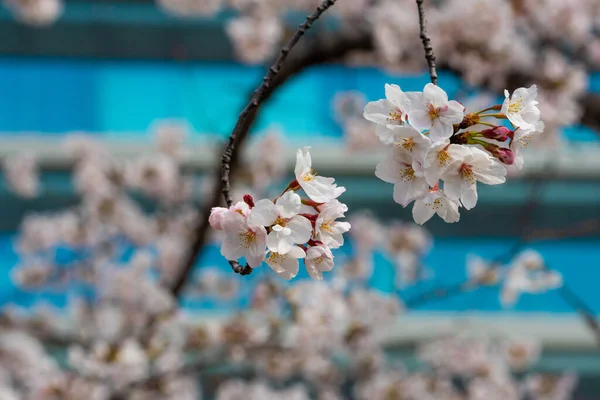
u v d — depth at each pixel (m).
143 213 7.08
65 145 5.41
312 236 1.17
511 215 7.38
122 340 3.96
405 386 4.81
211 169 6.90
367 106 1.14
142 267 4.65
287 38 4.45
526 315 7.38
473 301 7.21
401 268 5.50
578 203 7.40
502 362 5.02
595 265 7.44
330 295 3.65
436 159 1.12
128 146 7.14
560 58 3.66
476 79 3.76
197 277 5.52
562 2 3.78
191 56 7.34
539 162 7.00
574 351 7.27
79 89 7.41
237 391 4.90
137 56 7.37
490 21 3.55
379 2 4.17
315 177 1.18
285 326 3.95
